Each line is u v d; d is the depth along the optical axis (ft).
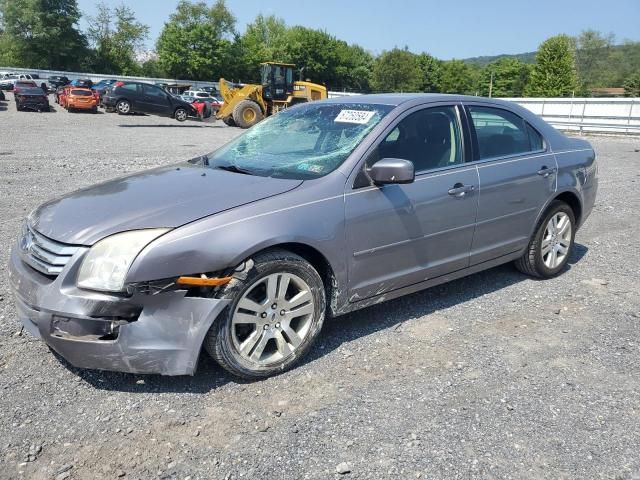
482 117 14.61
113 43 257.96
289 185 11.14
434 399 10.16
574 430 9.29
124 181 12.25
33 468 8.18
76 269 9.45
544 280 16.65
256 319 10.42
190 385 10.45
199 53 245.04
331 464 8.39
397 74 288.30
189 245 9.52
